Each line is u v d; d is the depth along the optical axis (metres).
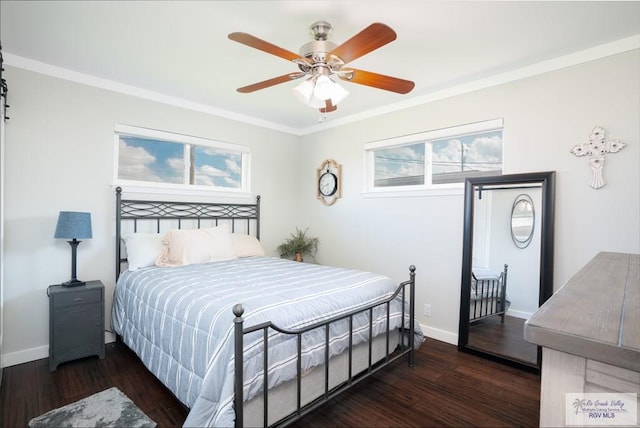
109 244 3.09
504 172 2.81
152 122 3.34
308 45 1.86
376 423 1.90
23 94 2.63
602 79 2.36
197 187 3.78
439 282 3.23
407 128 3.47
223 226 3.55
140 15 2.01
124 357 2.74
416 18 2.01
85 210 2.95
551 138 2.57
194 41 2.32
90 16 2.02
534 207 2.62
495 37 2.24
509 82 2.78
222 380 1.50
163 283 2.35
